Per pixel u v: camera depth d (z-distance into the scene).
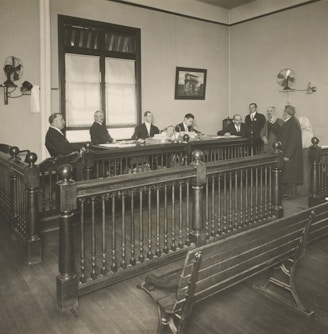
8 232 4.86
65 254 2.99
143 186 3.45
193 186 3.98
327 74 8.98
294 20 9.56
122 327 2.78
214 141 7.04
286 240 2.81
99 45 9.01
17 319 2.88
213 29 11.00
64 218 2.97
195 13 10.48
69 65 8.58
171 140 7.07
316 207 2.96
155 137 7.41
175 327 2.39
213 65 11.11
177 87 10.39
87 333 2.71
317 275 3.67
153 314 2.96
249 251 2.50
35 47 7.96
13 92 7.79
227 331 2.73
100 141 7.94
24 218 4.14
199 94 10.88
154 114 10.04
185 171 3.81
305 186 7.05
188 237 3.99
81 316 2.93
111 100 9.28
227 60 11.42
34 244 3.90
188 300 2.25
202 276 2.26
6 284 3.46
